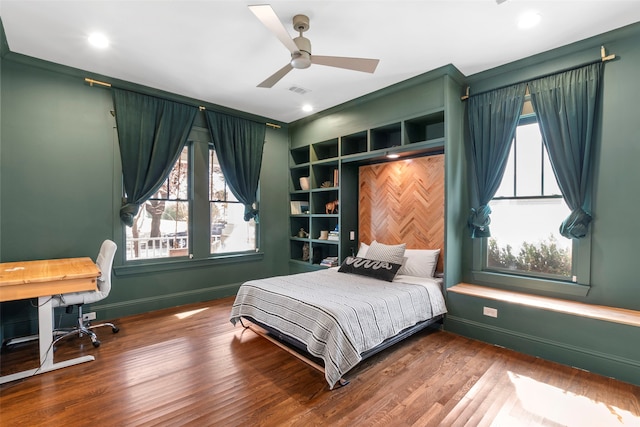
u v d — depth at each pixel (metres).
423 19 2.47
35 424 1.85
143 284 3.91
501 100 3.29
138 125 3.73
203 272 4.44
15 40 2.79
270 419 1.91
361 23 2.52
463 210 3.60
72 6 2.31
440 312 3.23
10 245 3.07
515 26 2.56
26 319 3.12
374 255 3.87
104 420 1.89
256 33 2.68
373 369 2.53
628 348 2.33
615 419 1.91
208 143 4.45
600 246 2.76
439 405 2.05
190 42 2.82
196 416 1.94
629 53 2.61
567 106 2.87
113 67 3.30
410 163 4.05
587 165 2.76
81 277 2.54
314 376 2.43
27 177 3.15
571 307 2.70
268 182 5.14
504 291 3.24
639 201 2.57
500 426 1.85
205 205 4.43
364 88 3.84
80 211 3.45
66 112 3.35
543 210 3.16
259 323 2.99
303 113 4.85
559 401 2.09
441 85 3.34
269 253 5.15
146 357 2.72
